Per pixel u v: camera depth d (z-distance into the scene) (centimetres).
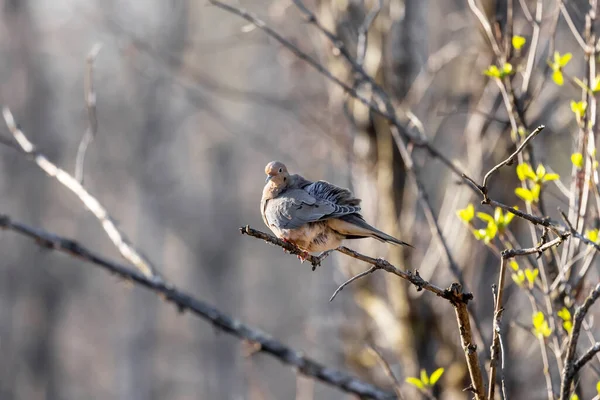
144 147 4091
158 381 4141
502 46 914
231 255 4234
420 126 1002
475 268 1278
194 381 4144
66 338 4328
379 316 1395
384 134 1376
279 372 3400
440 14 1720
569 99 1276
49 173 1060
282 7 1508
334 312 1684
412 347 1351
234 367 4000
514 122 860
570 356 646
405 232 1378
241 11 1004
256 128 2859
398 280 1373
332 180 1964
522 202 1255
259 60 3281
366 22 1087
